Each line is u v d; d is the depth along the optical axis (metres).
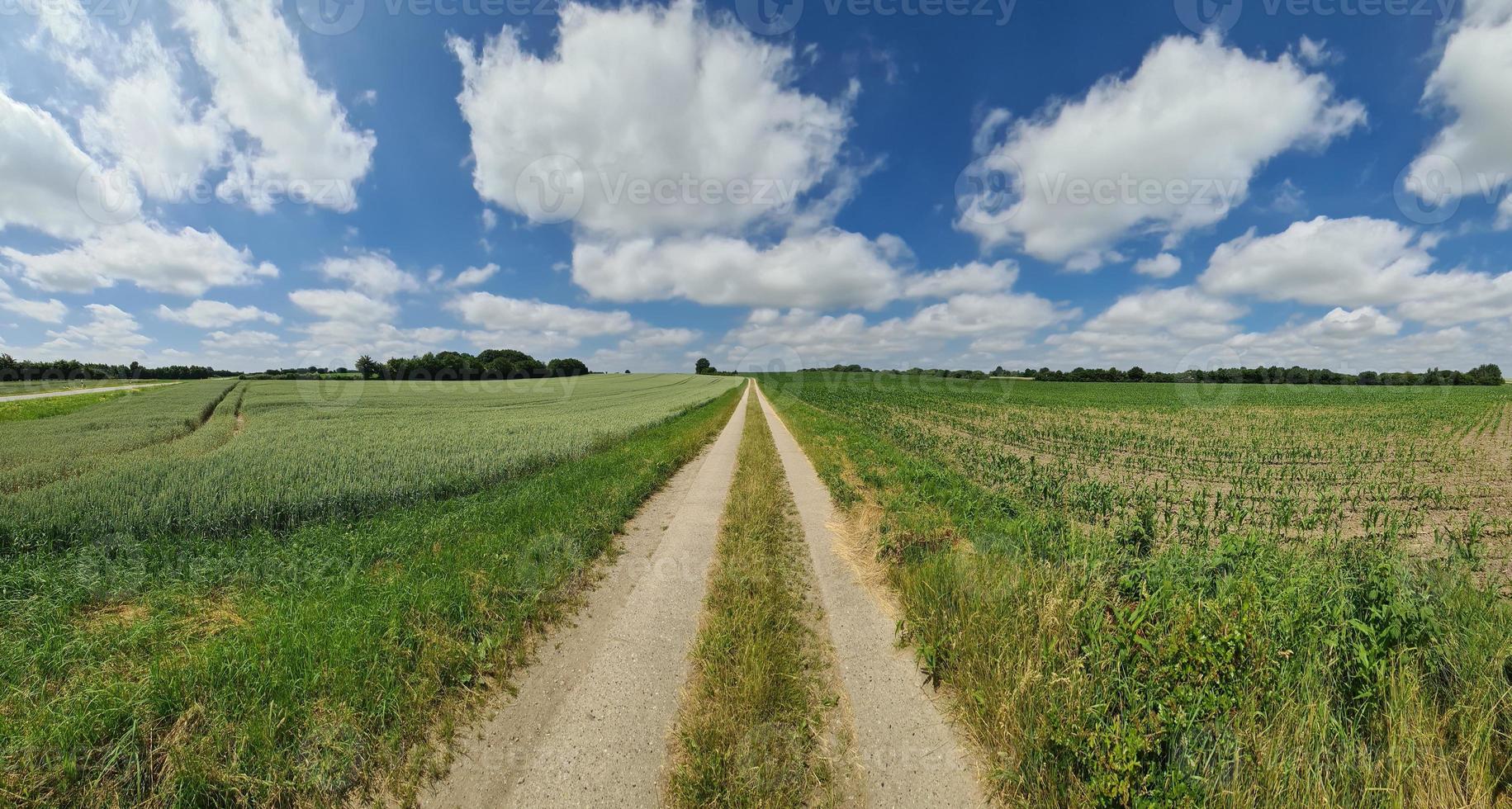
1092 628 3.46
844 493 9.77
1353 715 3.08
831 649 4.48
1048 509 9.01
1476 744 2.68
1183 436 22.31
